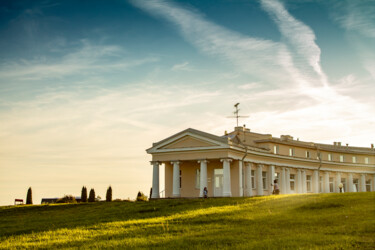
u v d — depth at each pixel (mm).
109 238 21578
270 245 17750
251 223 24344
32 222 32031
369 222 22547
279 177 58188
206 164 46594
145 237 21203
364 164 73188
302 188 62719
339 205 28891
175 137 48219
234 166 48562
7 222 33656
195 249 17656
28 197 61406
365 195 31984
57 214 37688
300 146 63688
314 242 18281
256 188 52531
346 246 17297
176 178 47656
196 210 30672
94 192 60000
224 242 18984
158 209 33688
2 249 19766
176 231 22734
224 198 38031
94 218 31062
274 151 59062
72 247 19422
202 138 46750
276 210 28672
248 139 59438
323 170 66938
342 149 72250
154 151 49531
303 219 24812
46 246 20031
